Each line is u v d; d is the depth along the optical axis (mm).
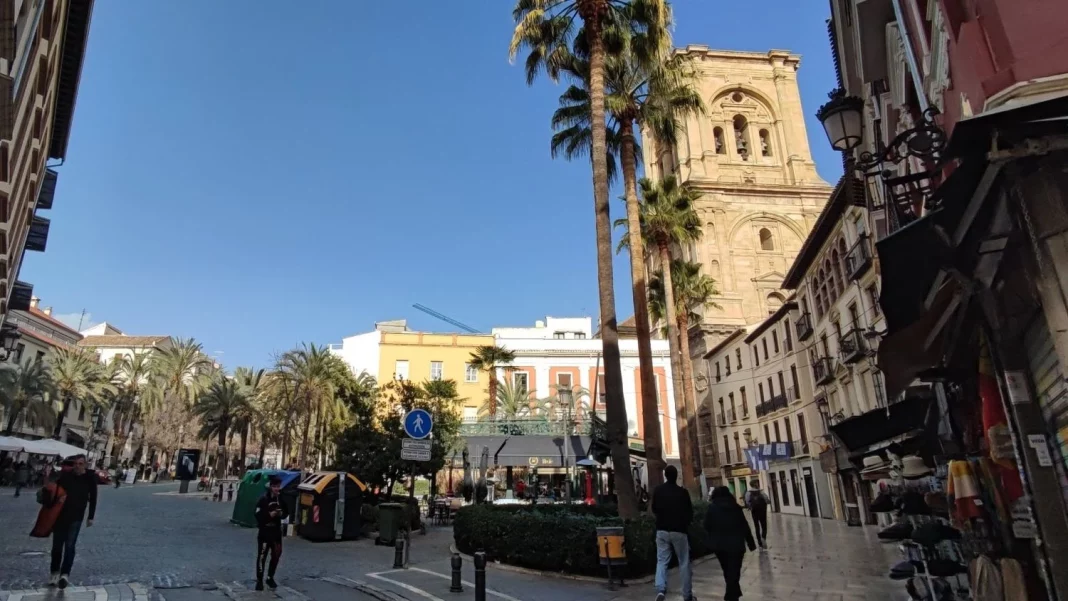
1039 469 4531
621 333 64500
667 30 17344
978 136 3822
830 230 29875
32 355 53344
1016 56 4809
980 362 5742
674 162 58375
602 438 23500
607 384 13453
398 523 15477
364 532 17219
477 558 7254
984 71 5016
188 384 58375
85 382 50375
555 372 56062
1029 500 4609
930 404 9953
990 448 5625
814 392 34062
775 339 40062
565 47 17609
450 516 25078
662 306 32344
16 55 7863
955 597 7203
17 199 14281
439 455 20688
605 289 14164
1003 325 4762
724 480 48375
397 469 19594
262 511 8922
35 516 19078
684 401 24719
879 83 11602
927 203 4668
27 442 37344
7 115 7926
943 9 5762
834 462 30234
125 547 12789
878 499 10133
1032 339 4617
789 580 10461
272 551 8844
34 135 14602
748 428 44000
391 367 55281
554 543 10711
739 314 51156
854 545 16891
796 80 59875
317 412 40875
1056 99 3555
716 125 57969
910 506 8609
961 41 5371
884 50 10844
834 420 30188
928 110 5188
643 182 27969
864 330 25484
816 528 24938
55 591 7762
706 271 51656
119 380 58531
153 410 56656
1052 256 3795
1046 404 4520
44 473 41125
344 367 43344
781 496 39375
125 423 65625
